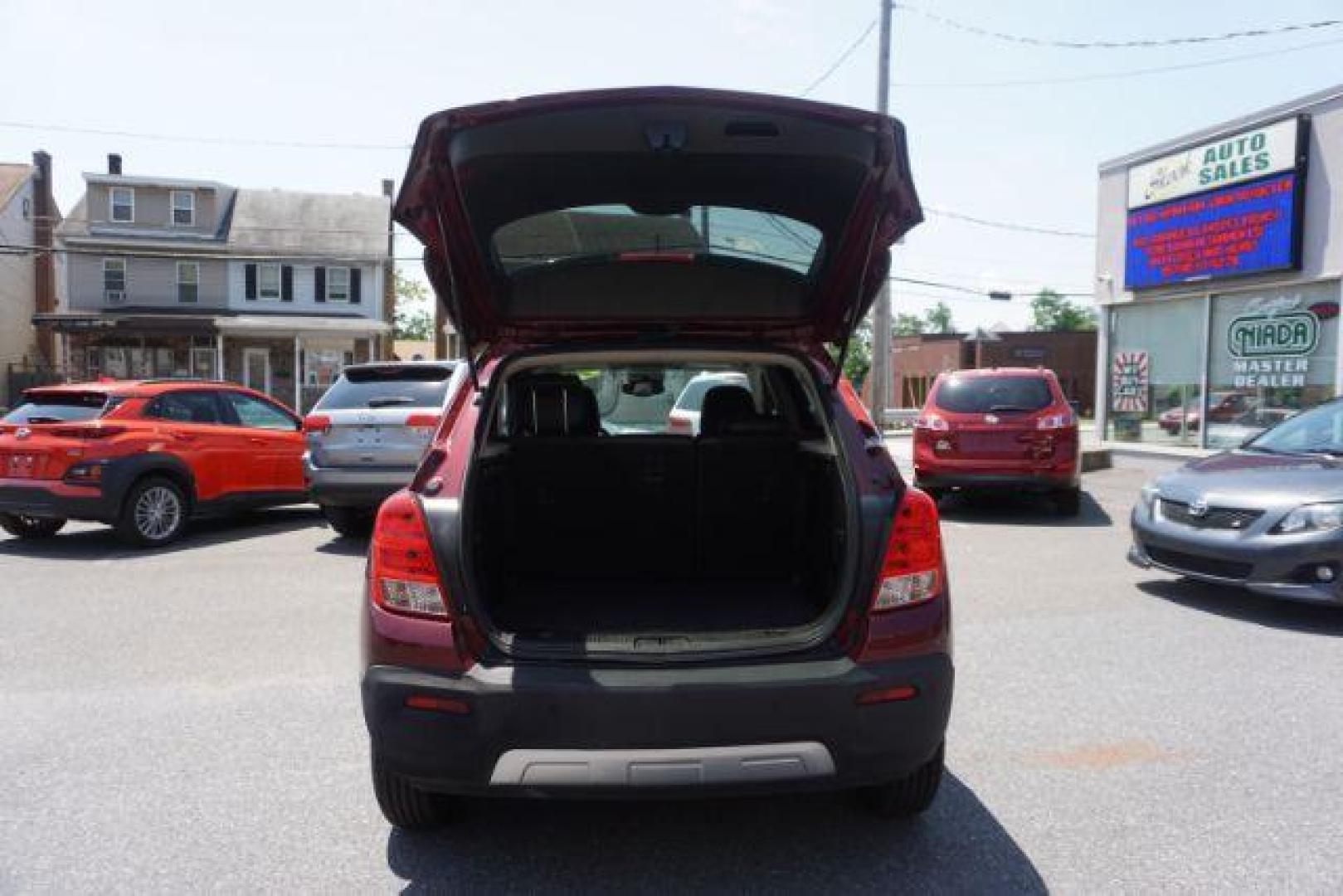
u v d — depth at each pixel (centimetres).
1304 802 357
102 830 340
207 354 3631
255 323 3466
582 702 274
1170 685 493
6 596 716
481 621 286
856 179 320
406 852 325
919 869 311
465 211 329
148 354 3594
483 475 341
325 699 479
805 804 362
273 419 1085
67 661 545
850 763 282
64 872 310
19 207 3884
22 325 3909
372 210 4022
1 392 3566
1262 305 1504
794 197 334
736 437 406
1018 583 741
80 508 882
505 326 378
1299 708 459
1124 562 831
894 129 296
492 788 280
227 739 427
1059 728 433
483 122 296
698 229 357
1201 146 1577
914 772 321
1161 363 1714
